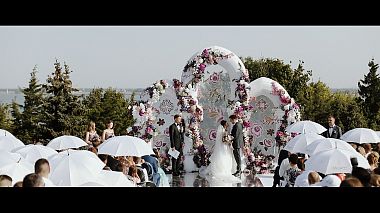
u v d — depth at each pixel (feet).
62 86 112.27
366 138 46.70
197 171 64.95
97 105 127.34
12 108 114.01
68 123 108.99
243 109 64.13
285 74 157.69
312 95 142.20
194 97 65.10
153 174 38.88
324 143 32.58
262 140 67.62
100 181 23.35
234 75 65.46
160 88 64.80
